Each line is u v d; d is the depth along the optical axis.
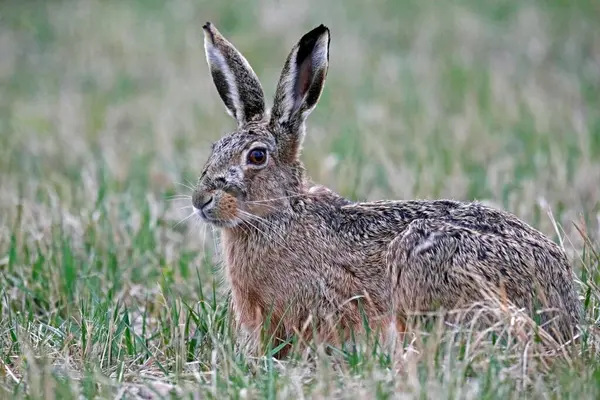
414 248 12.91
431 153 22.97
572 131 24.98
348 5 38.81
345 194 20.08
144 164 23.12
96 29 38.09
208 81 31.84
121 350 12.97
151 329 14.60
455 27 36.31
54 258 16.08
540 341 12.08
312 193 13.98
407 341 12.77
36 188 20.81
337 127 26.11
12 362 12.80
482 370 11.54
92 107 29.70
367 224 13.59
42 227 17.50
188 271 16.20
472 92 28.98
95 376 11.59
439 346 11.84
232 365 11.63
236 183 13.55
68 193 20.09
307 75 14.19
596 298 13.90
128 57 34.91
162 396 11.29
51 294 15.27
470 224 13.10
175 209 19.16
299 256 13.46
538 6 38.09
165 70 33.44
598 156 22.48
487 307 12.10
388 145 23.72
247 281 13.67
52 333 13.57
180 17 38.69
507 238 12.85
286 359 13.16
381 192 20.19
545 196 19.31
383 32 36.28
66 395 10.98
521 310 12.14
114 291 15.41
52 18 39.59
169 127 26.94
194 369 12.16
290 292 13.48
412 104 28.16
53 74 33.78
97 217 17.92
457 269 12.65
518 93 29.12
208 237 17.78
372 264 13.39
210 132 26.30
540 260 12.79
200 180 13.72
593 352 12.37
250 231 13.63
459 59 32.94
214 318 13.65
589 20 36.44
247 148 13.69
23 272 15.88
